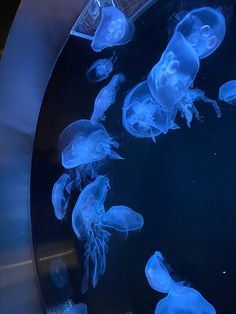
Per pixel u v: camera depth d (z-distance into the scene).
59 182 0.63
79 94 0.62
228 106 0.69
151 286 0.66
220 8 0.61
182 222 0.70
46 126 0.61
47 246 0.61
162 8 0.60
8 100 0.61
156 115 0.69
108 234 0.67
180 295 0.67
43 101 0.60
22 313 0.60
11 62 0.61
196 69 0.66
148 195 0.70
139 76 0.66
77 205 0.65
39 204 0.61
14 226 0.61
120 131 0.68
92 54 0.61
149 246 0.69
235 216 0.69
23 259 0.61
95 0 0.57
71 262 0.63
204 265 0.69
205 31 0.63
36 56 0.60
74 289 0.62
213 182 0.70
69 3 0.57
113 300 0.64
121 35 0.61
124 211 0.69
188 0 0.60
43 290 0.60
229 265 0.68
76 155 0.64
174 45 0.64
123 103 0.67
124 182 0.69
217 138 0.70
